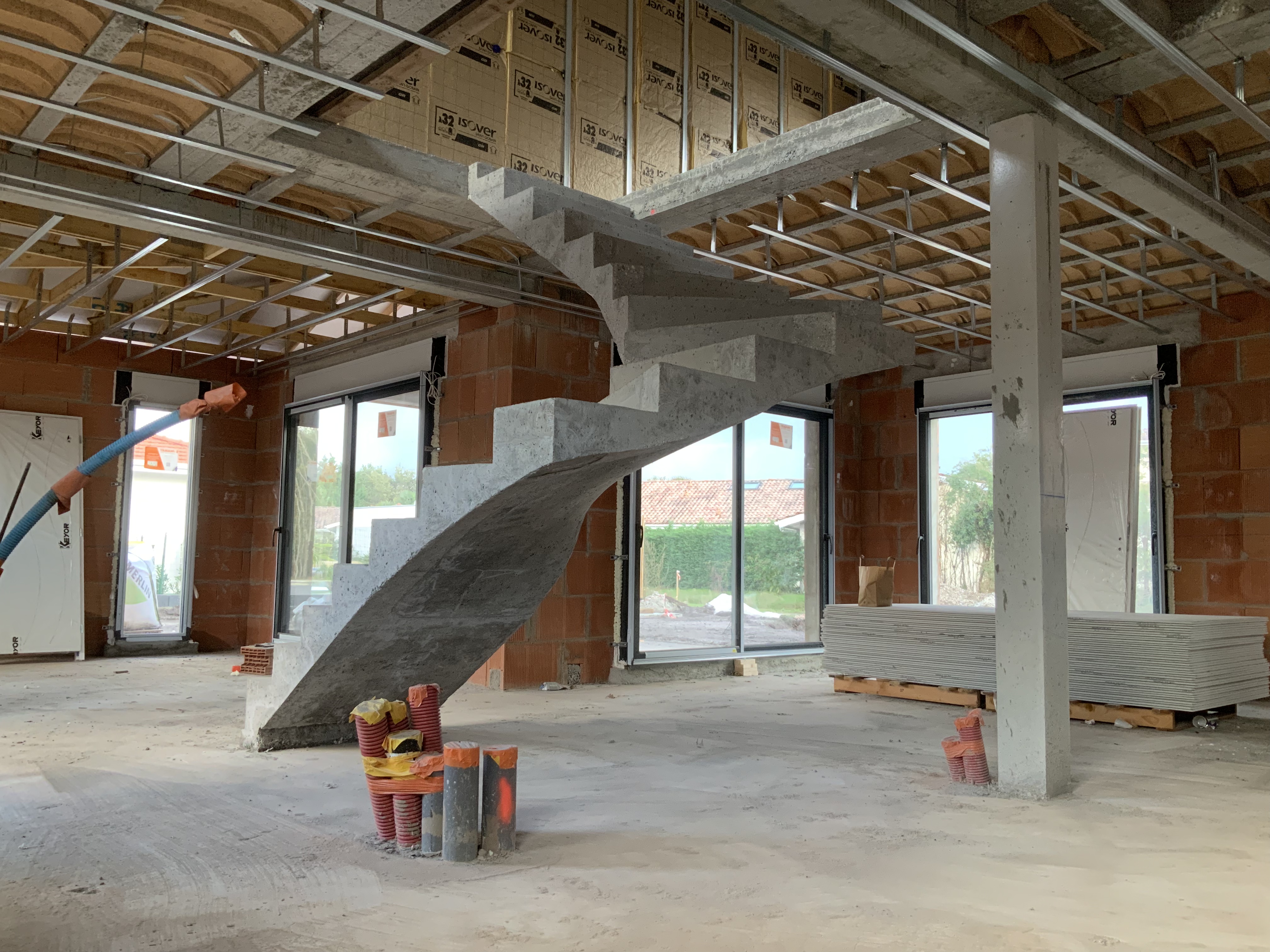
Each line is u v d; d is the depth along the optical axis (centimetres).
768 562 936
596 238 489
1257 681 641
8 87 440
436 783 333
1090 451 823
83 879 303
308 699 497
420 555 429
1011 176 438
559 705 683
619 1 664
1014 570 428
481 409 782
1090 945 252
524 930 261
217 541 1058
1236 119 480
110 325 880
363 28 395
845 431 1004
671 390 397
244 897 287
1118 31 396
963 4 375
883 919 269
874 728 599
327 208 613
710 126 700
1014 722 425
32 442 934
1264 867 320
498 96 604
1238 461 750
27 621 911
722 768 474
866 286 793
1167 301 791
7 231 666
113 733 551
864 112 498
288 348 1008
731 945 250
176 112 469
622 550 820
